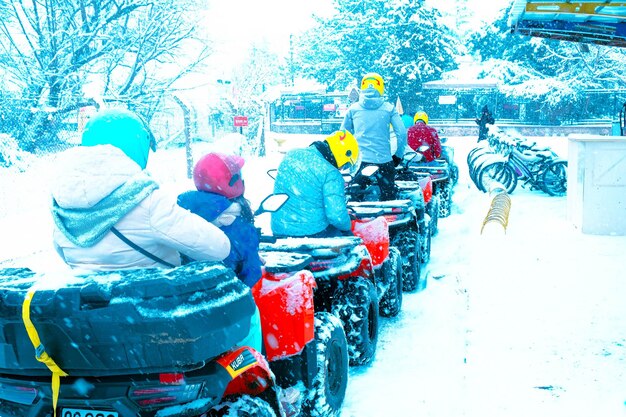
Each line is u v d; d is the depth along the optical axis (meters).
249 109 29.89
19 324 2.38
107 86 21.55
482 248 7.31
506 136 14.41
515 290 5.50
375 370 4.59
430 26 53.50
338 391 3.87
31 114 17.77
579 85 46.75
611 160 7.95
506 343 4.30
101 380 2.42
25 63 19.19
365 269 4.79
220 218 3.20
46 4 19.84
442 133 46.41
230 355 2.48
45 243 8.71
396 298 5.71
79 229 2.51
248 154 23.44
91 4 21.22
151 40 21.86
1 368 2.51
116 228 2.52
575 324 4.60
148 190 2.51
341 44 57.84
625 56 44.38
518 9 6.96
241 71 35.84
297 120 49.84
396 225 6.41
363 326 4.44
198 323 2.25
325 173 4.88
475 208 11.63
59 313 2.24
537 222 9.19
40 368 2.42
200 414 2.39
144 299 2.22
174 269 2.45
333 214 4.87
